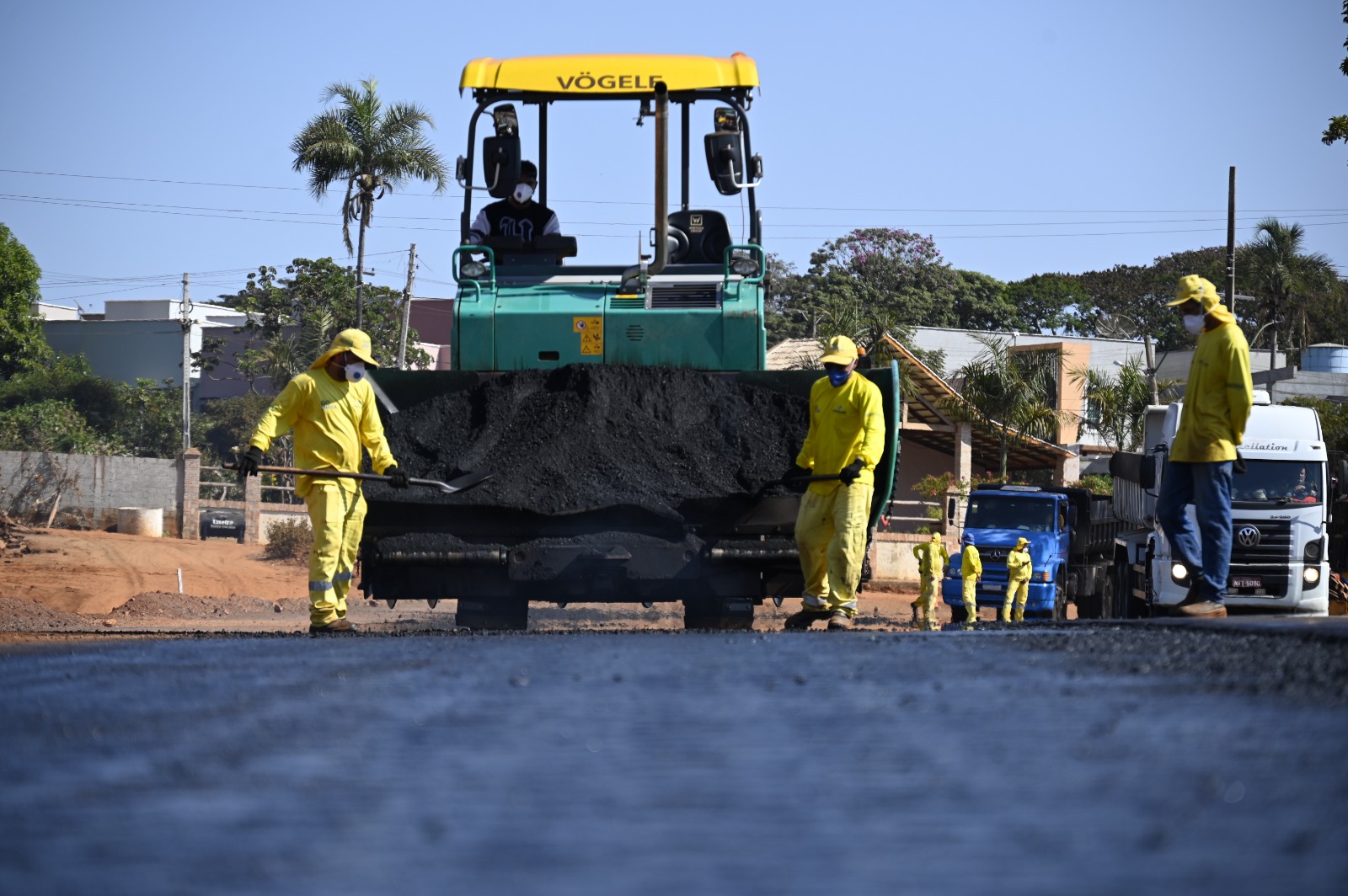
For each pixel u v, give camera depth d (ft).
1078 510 129.70
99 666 19.04
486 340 48.93
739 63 51.55
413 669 17.13
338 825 7.00
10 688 15.64
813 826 6.84
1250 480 91.15
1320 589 90.48
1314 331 332.60
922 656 18.52
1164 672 14.92
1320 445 91.30
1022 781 8.10
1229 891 5.27
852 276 363.76
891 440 46.37
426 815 7.27
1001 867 5.81
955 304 377.30
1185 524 43.39
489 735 10.62
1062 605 124.26
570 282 50.06
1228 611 92.43
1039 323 409.69
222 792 8.09
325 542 42.60
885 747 9.66
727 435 46.68
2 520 166.30
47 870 5.92
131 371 367.86
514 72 51.39
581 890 5.50
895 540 188.65
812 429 44.50
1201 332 42.86
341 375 43.19
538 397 47.11
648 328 48.80
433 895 5.42
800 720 11.30
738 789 8.02
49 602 128.26
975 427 194.39
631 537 44.24
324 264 284.00
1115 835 6.41
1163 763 8.63
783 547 44.96
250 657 20.45
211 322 386.73
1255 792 7.46
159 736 10.85
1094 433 233.76
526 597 46.21
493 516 44.83
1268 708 11.50
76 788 8.31
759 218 51.01
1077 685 13.69
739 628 47.78
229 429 286.87
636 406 46.70
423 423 47.03
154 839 6.64
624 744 10.02
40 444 251.19
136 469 200.44
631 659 18.62
